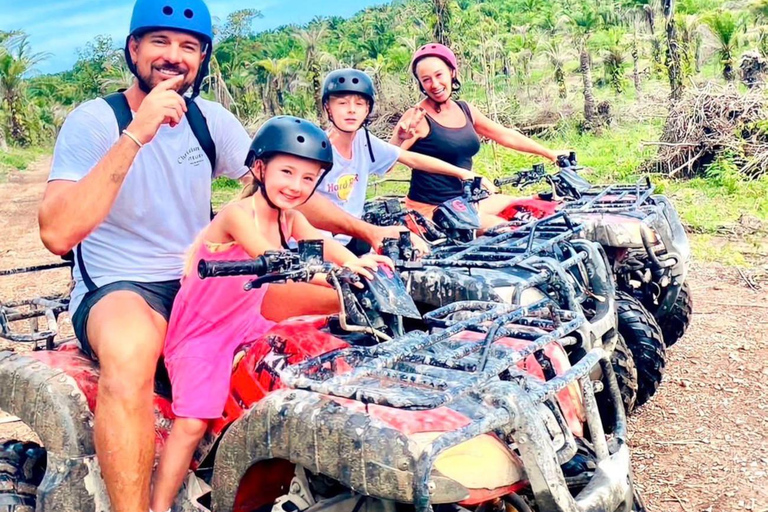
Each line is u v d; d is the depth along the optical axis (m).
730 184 14.15
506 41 40.66
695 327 6.84
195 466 3.08
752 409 5.20
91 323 3.10
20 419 3.21
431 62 5.62
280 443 2.59
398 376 2.55
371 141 4.98
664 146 17.02
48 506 3.01
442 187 5.65
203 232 3.10
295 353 2.92
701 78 26.02
